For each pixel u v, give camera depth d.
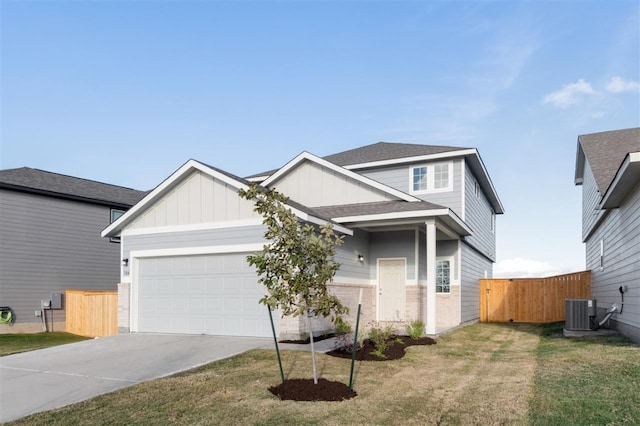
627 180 9.78
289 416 5.60
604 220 14.86
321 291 6.58
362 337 10.26
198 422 5.44
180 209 12.91
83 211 20.30
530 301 18.88
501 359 9.20
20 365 9.07
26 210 18.33
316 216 11.74
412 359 9.12
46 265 18.75
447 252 16.22
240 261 12.01
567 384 6.80
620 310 12.05
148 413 5.79
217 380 7.30
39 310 18.25
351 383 6.73
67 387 7.33
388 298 15.23
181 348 10.24
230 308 12.02
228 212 12.20
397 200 14.01
